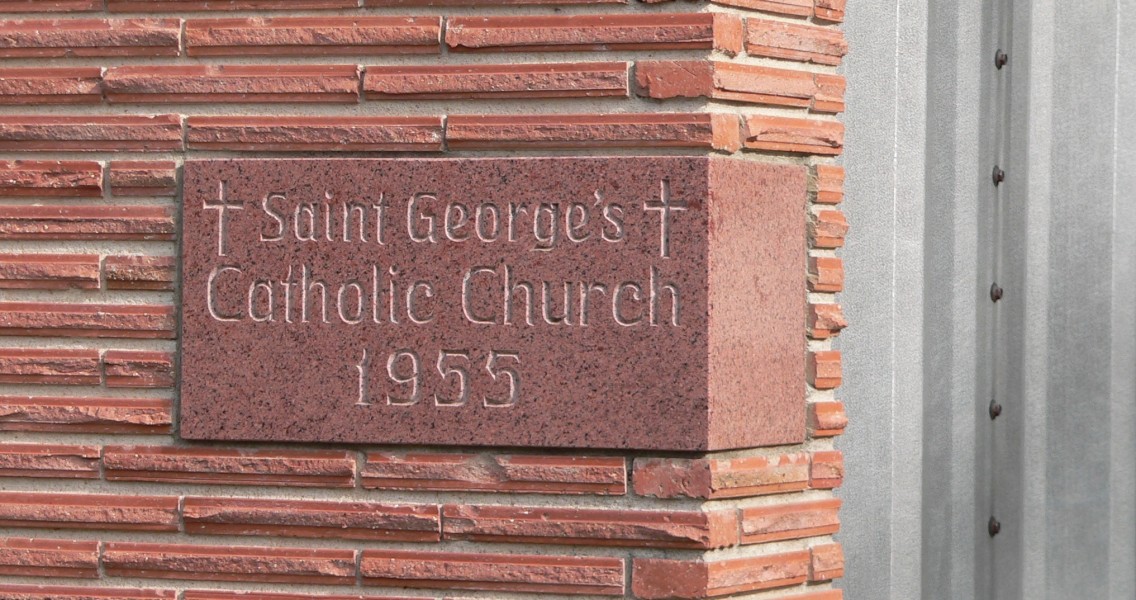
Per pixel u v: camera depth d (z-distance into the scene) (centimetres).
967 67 457
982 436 461
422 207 334
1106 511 471
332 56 341
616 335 325
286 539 340
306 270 338
